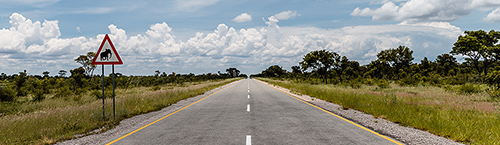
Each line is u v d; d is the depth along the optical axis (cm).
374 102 1247
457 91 1994
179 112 1050
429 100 1450
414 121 721
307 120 808
